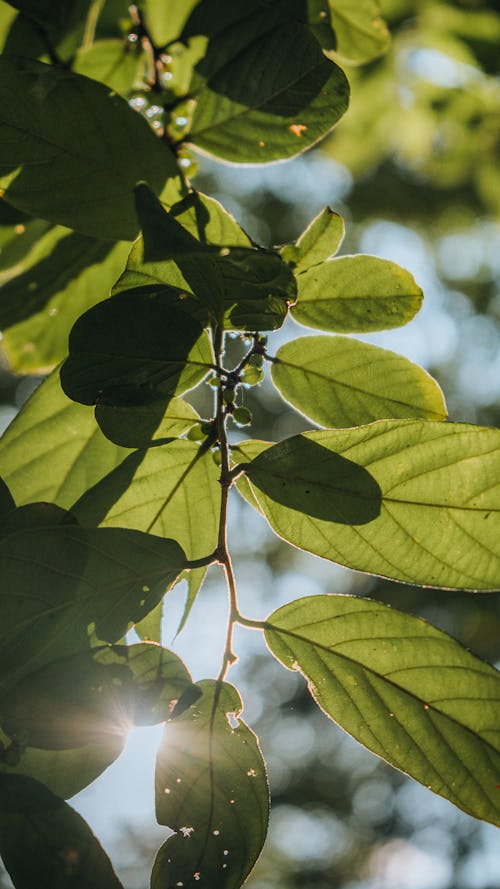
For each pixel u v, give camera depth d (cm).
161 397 67
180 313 67
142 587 66
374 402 70
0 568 64
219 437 68
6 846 64
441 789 66
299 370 70
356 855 411
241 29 76
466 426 66
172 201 71
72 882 63
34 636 64
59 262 81
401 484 66
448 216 302
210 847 65
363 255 69
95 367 66
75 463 70
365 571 66
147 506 68
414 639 66
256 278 65
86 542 65
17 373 83
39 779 65
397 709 66
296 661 67
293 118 74
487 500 66
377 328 70
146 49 80
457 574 66
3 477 70
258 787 65
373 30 83
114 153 71
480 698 66
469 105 164
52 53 79
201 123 75
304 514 67
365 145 180
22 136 70
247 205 337
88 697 64
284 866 402
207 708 65
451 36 144
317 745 412
